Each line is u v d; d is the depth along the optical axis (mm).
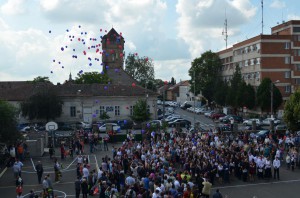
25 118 62531
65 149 41906
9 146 35750
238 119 68562
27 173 32156
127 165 29203
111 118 66562
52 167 34188
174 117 68688
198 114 88062
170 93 148625
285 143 38219
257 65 79125
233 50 92375
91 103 65688
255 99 74875
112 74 100875
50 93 61188
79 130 51188
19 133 35844
